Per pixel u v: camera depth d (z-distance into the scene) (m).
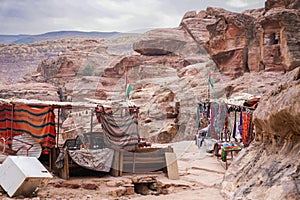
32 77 72.19
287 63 37.25
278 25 38.56
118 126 11.28
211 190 9.69
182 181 11.57
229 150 13.13
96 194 10.04
